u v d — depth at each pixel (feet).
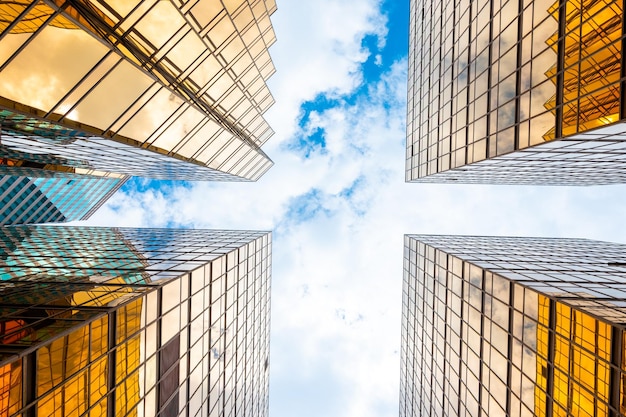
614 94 45.27
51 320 43.39
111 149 72.54
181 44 64.44
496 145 73.51
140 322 54.24
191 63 71.92
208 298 80.84
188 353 70.74
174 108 67.97
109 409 47.24
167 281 63.00
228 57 89.86
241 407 108.58
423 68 128.06
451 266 98.17
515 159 77.36
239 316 105.70
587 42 49.39
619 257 104.73
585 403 48.78
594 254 110.73
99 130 54.34
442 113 106.22
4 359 33.50
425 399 119.03
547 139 57.62
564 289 61.41
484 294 78.33
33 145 69.05
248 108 120.47
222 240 123.65
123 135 60.80
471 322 84.48
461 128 91.61
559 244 137.69
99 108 51.37
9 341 37.40
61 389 39.37
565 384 52.75
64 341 39.86
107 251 96.53
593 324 47.70
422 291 124.77
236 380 102.83
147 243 114.73
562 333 53.57
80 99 47.16
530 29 62.08
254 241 125.49
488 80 77.30
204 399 78.89
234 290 100.27
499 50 72.64
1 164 106.63
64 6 38.81
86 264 78.18
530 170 99.04
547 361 56.75
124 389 50.24
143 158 88.28
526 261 90.63
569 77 52.75
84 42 42.37
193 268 73.77
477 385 80.53
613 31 45.37
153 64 60.85
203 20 70.28
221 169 122.62
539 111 59.47
